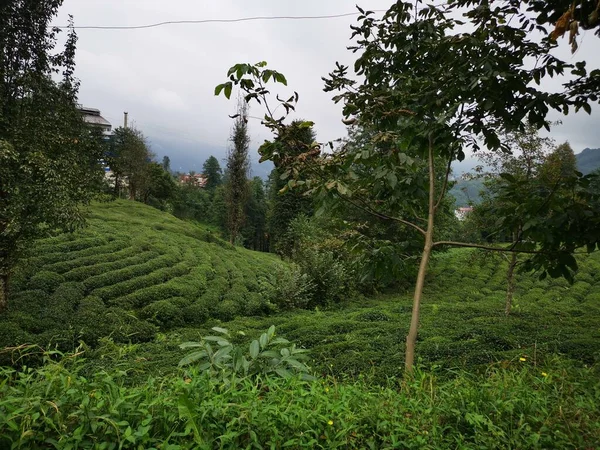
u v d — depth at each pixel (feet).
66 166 27.04
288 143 11.28
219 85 10.16
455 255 84.94
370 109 11.61
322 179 11.14
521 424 7.34
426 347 21.45
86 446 5.62
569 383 9.39
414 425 7.37
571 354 19.07
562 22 6.35
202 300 41.14
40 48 27.61
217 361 9.12
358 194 12.70
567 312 38.65
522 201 10.74
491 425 7.03
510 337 23.75
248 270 62.85
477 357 18.90
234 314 40.65
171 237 71.61
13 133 25.40
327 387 9.04
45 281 37.11
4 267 27.73
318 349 22.82
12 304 31.19
